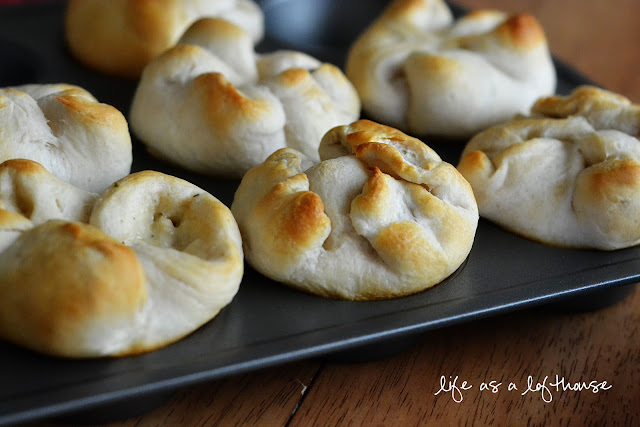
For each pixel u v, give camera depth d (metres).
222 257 0.30
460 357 0.32
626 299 0.35
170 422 0.29
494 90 0.40
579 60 0.52
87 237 0.28
